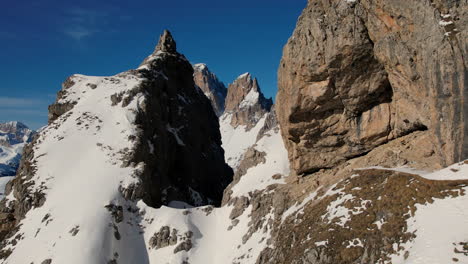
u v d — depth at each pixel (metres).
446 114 29.59
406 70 33.62
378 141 41.66
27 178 65.50
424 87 32.53
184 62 112.38
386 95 40.06
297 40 43.31
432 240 23.83
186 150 92.75
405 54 33.00
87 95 87.88
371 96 40.38
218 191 103.69
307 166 48.72
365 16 36.69
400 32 33.47
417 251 23.73
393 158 38.03
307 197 44.44
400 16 32.75
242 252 47.75
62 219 55.22
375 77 38.78
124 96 82.25
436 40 29.22
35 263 49.19
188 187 88.19
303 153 48.56
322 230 32.69
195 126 103.19
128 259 52.03
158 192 71.81
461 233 23.03
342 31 37.81
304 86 42.78
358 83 39.78
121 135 73.00
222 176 111.44
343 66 38.94
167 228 56.66
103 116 78.94
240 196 61.81
